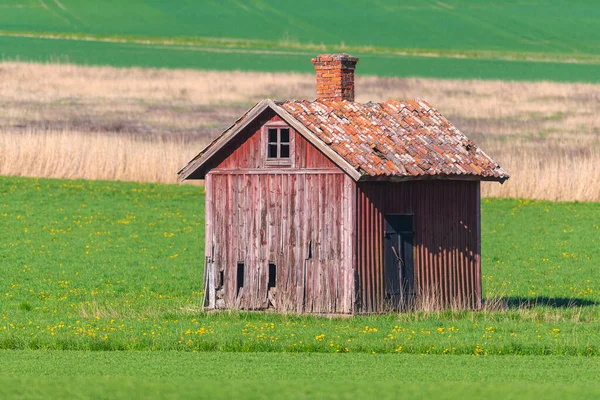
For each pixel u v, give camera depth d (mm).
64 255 142625
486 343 81688
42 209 177375
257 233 100375
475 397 59438
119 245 152250
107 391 60844
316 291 98125
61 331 88750
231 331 88000
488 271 134625
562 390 62156
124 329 89312
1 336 85250
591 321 97125
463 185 105312
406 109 109000
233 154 101438
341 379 66750
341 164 95625
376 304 97938
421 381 66125
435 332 87938
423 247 101312
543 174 195375
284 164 99500
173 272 131750
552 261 142500
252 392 60625
